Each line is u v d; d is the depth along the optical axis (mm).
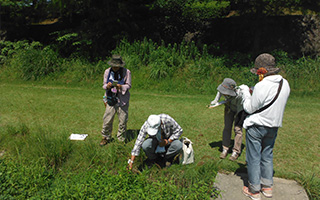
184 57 11281
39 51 11906
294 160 4262
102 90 9820
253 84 9742
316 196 3336
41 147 4125
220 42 14172
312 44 12812
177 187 3365
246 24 13711
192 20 13586
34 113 6633
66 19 15633
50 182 3508
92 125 5840
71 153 4246
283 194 3320
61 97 8469
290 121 6234
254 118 3064
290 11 11508
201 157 4309
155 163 3816
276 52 11914
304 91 9328
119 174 3434
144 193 3125
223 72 10625
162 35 14406
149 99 8414
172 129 3736
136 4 14000
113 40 13539
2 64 12359
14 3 13805
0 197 3059
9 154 4156
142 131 3639
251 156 3166
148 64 11102
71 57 12602
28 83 10727
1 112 6648
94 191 3156
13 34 15531
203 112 7008
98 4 13203
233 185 3516
